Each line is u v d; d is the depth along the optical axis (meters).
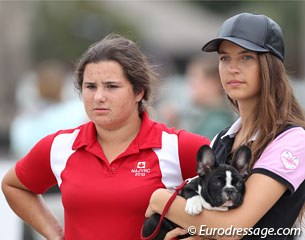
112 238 17.19
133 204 17.16
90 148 17.64
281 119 15.92
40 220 19.06
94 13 116.38
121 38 18.14
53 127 32.53
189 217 15.83
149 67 18.20
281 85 16.09
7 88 87.81
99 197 17.20
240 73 16.17
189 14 159.00
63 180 17.73
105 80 17.28
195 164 17.59
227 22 16.59
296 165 15.45
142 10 147.00
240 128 16.98
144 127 17.80
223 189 15.35
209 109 27.44
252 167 15.84
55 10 112.62
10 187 19.17
